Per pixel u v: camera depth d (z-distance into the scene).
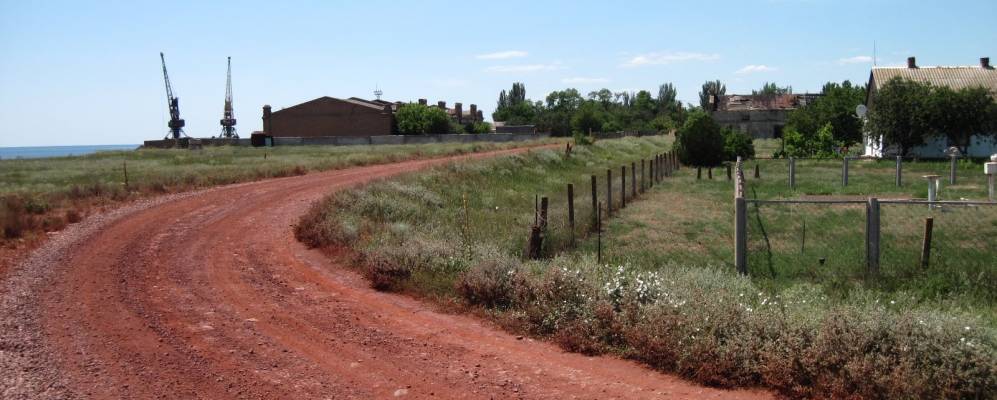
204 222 16.30
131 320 8.42
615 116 121.88
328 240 13.48
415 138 70.56
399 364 6.98
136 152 54.00
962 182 27.09
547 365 6.96
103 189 21.52
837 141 48.81
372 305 9.37
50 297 9.41
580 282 8.43
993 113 38.50
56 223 15.41
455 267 10.69
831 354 6.19
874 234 10.34
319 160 37.28
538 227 11.59
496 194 23.66
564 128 110.44
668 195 24.05
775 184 27.72
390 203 17.81
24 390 6.12
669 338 6.88
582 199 20.80
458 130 90.94
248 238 14.36
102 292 9.76
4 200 17.44
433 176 24.59
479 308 8.95
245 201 20.31
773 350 6.45
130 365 6.85
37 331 7.88
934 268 10.14
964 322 6.40
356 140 69.56
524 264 10.08
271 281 10.71
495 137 73.81
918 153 42.50
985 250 12.11
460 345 7.62
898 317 6.53
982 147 42.34
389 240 12.69
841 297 9.14
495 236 13.79
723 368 6.43
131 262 11.82
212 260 12.15
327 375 6.66
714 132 41.28
